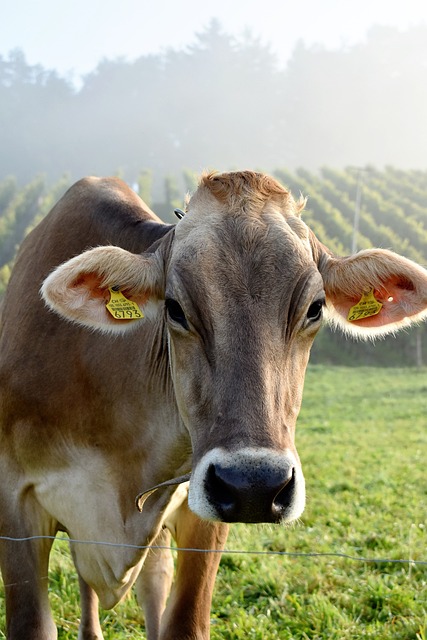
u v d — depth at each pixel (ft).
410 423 69.26
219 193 13.79
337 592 23.22
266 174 14.39
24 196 283.38
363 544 28.30
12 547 16.08
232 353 12.19
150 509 15.76
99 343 16.24
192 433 13.11
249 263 12.69
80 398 16.15
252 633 20.51
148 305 14.82
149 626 18.47
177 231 13.79
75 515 16.34
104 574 16.43
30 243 19.71
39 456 16.35
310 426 66.28
